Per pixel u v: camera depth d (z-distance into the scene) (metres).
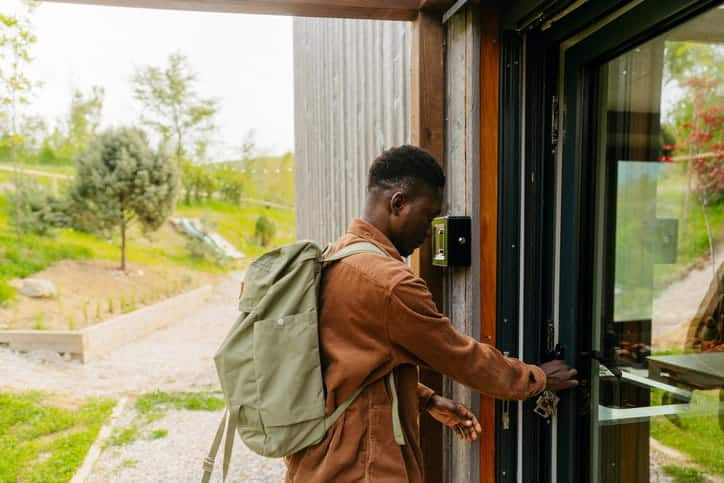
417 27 1.67
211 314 8.86
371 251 1.20
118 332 6.62
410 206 1.27
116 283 9.10
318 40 4.50
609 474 1.48
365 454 1.12
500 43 1.53
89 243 10.36
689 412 1.31
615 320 1.47
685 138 1.32
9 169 10.83
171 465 3.36
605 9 1.24
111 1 1.50
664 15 1.12
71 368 5.46
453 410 1.45
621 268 1.47
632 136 1.44
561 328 1.51
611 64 1.40
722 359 1.23
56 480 3.09
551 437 1.56
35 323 6.66
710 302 1.27
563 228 1.49
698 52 1.25
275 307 1.17
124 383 5.09
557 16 1.38
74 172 11.07
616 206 1.45
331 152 4.00
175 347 6.62
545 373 1.37
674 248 1.35
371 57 2.84
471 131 1.54
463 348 1.15
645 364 1.44
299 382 1.12
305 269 1.19
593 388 1.47
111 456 3.47
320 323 1.18
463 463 1.63
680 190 1.33
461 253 1.55
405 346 1.13
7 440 3.62
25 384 4.77
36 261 8.84
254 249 13.91
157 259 11.16
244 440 1.16
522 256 1.55
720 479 1.24
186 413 4.29
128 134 9.65
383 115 2.65
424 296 1.12
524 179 1.54
